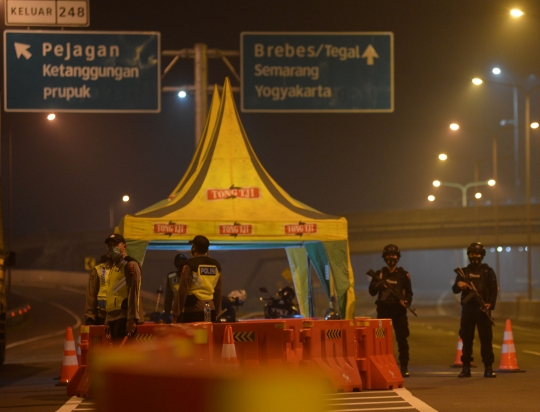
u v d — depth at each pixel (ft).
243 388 15.37
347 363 52.13
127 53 101.50
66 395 53.36
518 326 168.25
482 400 46.65
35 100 100.07
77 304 269.64
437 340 116.16
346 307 70.54
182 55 102.68
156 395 15.88
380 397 48.52
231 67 103.19
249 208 71.67
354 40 102.99
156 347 18.15
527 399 47.16
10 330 175.94
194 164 80.74
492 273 61.93
